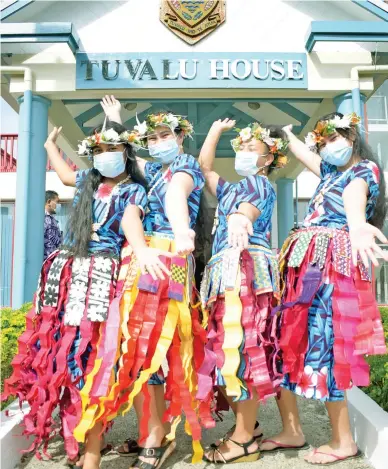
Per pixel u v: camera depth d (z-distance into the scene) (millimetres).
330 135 2371
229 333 2203
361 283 2248
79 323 2123
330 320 2236
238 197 2309
